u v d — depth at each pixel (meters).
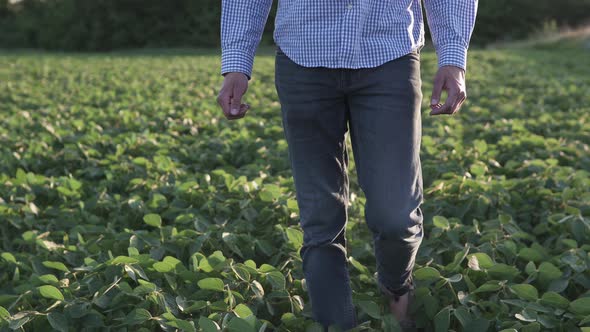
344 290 2.32
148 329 2.46
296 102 2.22
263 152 5.38
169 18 41.53
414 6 2.27
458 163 4.96
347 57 2.14
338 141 2.29
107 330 2.55
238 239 3.31
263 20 2.32
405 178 2.15
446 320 2.45
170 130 6.70
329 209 2.28
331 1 2.15
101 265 2.88
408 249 2.23
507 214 3.78
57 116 7.54
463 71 2.21
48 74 14.10
